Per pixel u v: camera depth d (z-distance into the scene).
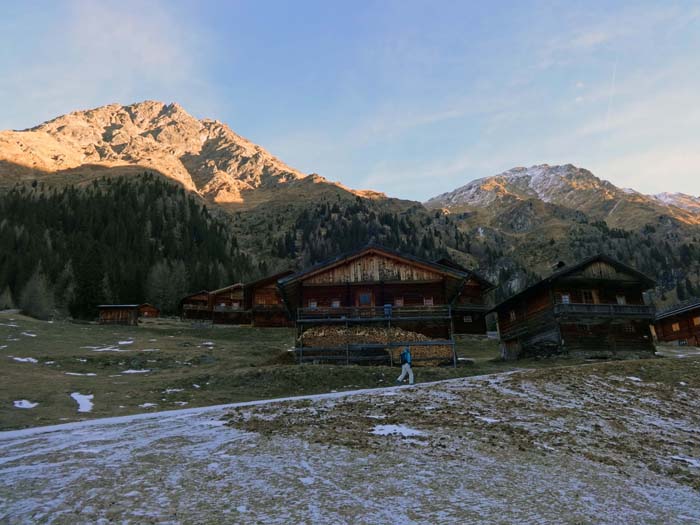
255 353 46.56
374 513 7.43
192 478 8.76
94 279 100.31
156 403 23.14
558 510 8.05
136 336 57.19
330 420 13.92
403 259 39.56
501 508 7.94
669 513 8.59
